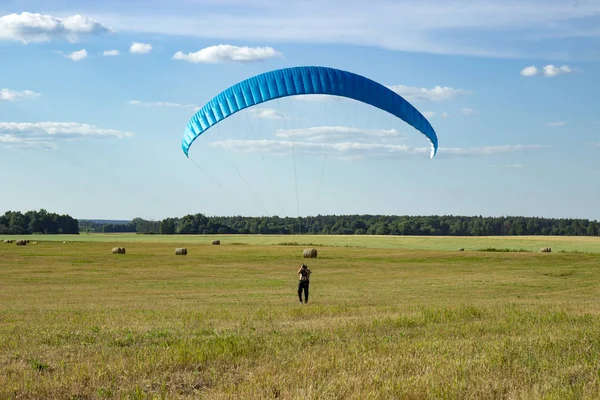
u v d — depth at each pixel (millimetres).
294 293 28297
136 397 8039
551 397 7613
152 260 56031
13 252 67438
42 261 54062
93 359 10461
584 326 14352
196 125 31578
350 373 9008
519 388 8148
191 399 7969
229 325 15461
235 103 30547
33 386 8547
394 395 7859
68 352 11273
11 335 13812
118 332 14039
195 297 26203
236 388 8375
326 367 9422
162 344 11906
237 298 25516
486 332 13625
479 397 7797
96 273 42469
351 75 30859
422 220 175375
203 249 77000
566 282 35531
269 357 10469
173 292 29109
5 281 36219
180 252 64938
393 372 9070
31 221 197375
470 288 31516
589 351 10797
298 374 9000
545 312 17609
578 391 7930
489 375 8789
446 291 29609
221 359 10312
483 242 97938
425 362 9750
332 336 12945
